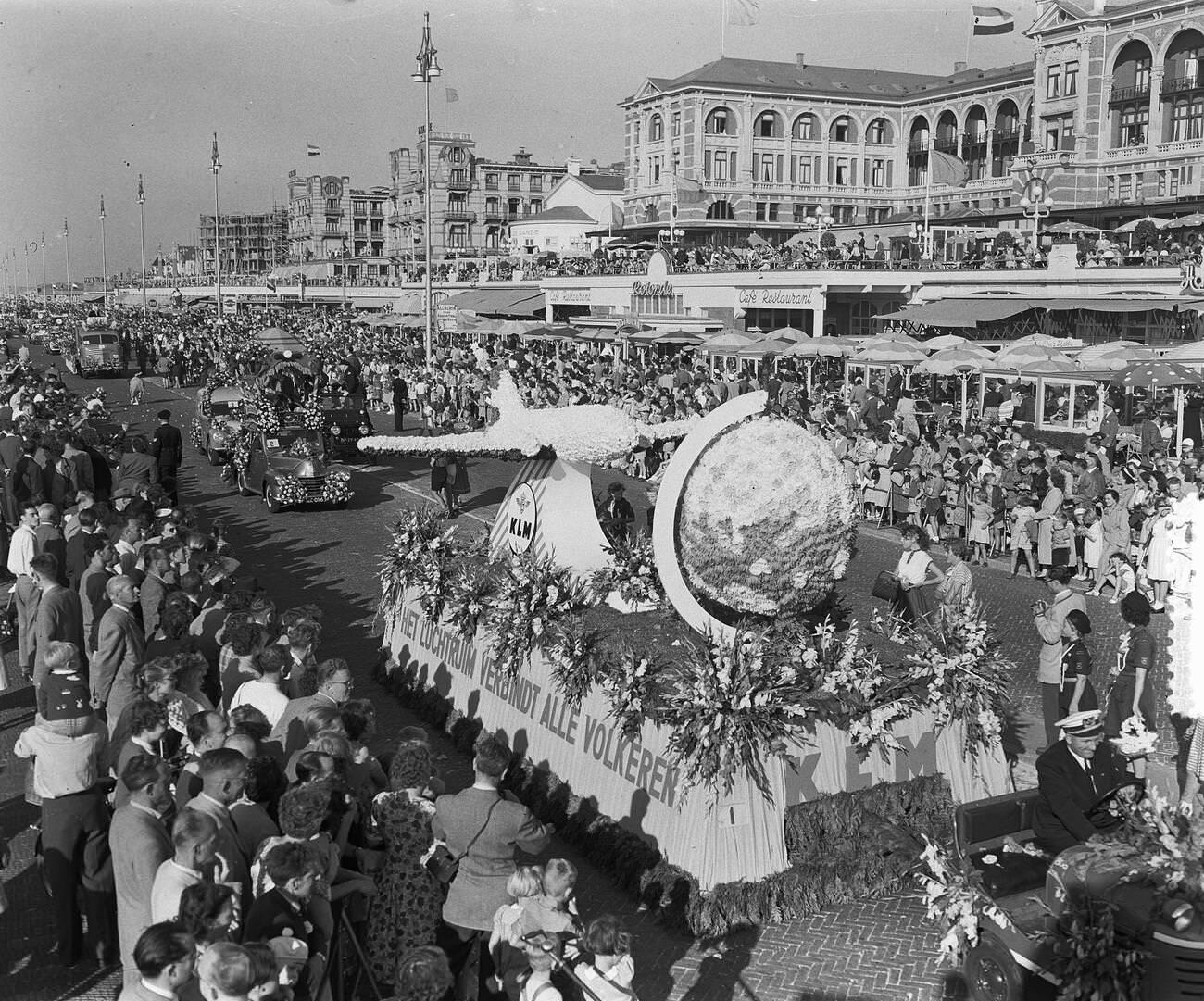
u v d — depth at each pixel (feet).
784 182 266.16
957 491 70.90
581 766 33.01
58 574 36.83
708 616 32.30
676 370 141.59
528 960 20.92
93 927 25.94
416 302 248.93
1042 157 201.16
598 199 322.34
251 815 22.20
